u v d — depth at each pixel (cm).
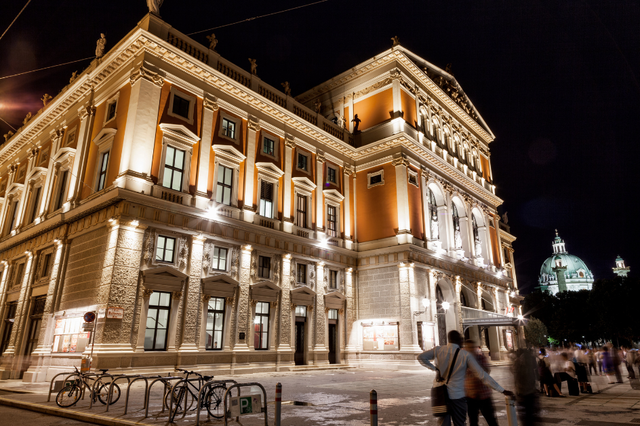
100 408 1255
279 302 2867
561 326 6969
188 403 1359
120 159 2286
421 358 699
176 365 2217
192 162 2548
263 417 1110
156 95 2430
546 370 1566
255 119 3000
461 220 4438
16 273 3006
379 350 3222
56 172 2864
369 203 3653
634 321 6169
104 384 1313
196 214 2456
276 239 2938
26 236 2884
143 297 2152
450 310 3788
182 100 2598
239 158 2806
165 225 2314
